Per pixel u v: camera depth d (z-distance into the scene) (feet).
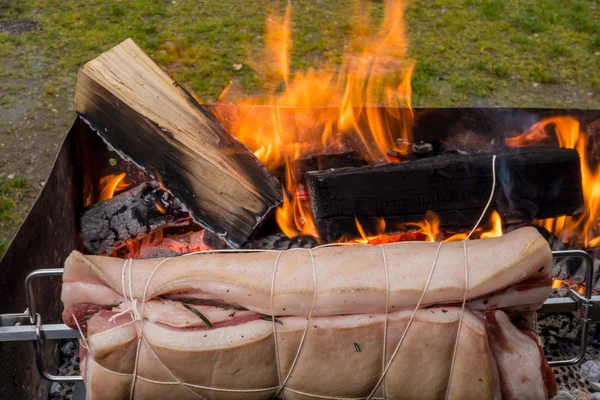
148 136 9.96
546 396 7.32
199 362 6.79
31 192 14.37
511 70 18.86
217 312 7.03
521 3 22.61
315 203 9.64
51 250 9.23
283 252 7.36
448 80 18.26
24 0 21.67
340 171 9.73
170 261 7.29
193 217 9.74
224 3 21.85
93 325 6.93
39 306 8.82
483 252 7.11
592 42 20.16
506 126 11.80
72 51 18.97
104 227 10.27
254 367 6.90
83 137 10.91
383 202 9.71
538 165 9.91
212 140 10.14
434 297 6.89
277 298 6.89
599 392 9.16
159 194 10.39
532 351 7.07
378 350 6.92
